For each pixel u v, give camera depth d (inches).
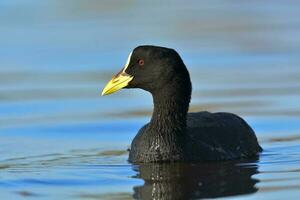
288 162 565.3
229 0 1391.5
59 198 482.3
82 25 1174.3
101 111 745.6
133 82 586.2
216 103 757.3
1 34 1123.9
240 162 566.3
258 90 798.5
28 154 609.6
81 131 679.7
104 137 662.5
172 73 577.0
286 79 842.8
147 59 581.6
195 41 1055.0
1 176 541.3
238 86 819.4
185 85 580.7
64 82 857.5
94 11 1289.4
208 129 593.3
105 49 1008.2
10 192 499.2
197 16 1244.5
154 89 581.0
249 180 512.4
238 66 918.4
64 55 987.3
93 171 550.9
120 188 503.5
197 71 897.5
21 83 860.0
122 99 796.0
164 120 576.4
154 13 1272.1
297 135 652.7
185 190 492.4
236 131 604.1
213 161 568.1
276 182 505.4
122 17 1235.2
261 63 928.3
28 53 1007.0
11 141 651.5
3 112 748.0
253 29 1128.8
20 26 1175.0
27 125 700.7
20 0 1382.9
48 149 624.4
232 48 1012.5
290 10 1272.1
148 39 1064.2
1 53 1012.5
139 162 573.3
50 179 530.9
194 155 569.3
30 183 521.3
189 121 604.1
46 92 818.8
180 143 571.2
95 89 824.9
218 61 946.1
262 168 546.9
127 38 1069.8
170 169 548.7
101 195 487.2
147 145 573.9
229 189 491.2
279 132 663.8
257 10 1284.4
